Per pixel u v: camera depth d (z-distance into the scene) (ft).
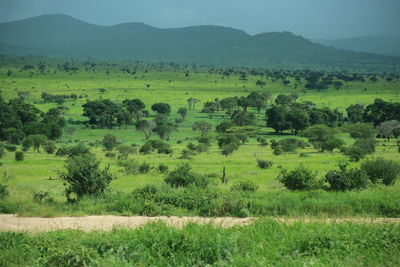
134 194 66.44
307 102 652.07
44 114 531.91
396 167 96.32
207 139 369.91
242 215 54.75
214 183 105.09
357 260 30.14
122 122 562.25
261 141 372.58
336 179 81.82
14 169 169.07
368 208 53.72
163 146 289.33
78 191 75.77
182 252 33.68
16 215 59.16
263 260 30.04
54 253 33.42
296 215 52.08
